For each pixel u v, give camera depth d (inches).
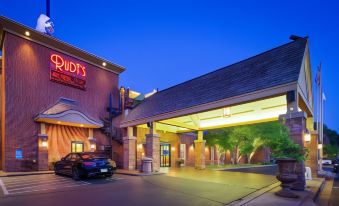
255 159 1492.4
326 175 605.0
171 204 291.4
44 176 584.1
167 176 572.7
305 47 433.4
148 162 623.8
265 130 924.6
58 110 784.3
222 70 604.7
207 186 421.4
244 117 654.5
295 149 322.3
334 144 2677.2
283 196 314.3
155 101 748.0
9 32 727.1
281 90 381.1
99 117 945.5
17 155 692.7
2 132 722.2
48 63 810.8
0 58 792.9
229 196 334.0
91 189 398.0
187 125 770.2
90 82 938.7
